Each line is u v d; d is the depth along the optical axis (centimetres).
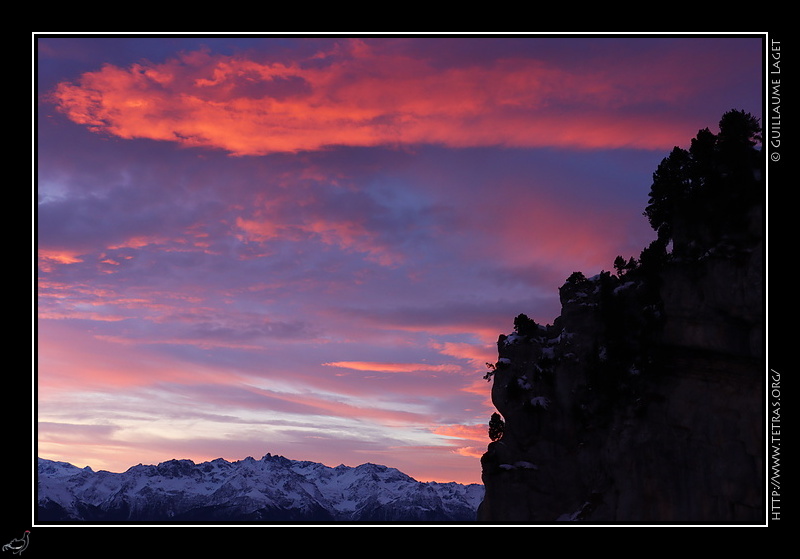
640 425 5522
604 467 5931
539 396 6675
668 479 5259
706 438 5091
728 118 5278
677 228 5550
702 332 5159
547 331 7231
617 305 5938
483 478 6881
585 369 6219
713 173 5303
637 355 5750
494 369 7262
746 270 4884
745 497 4834
